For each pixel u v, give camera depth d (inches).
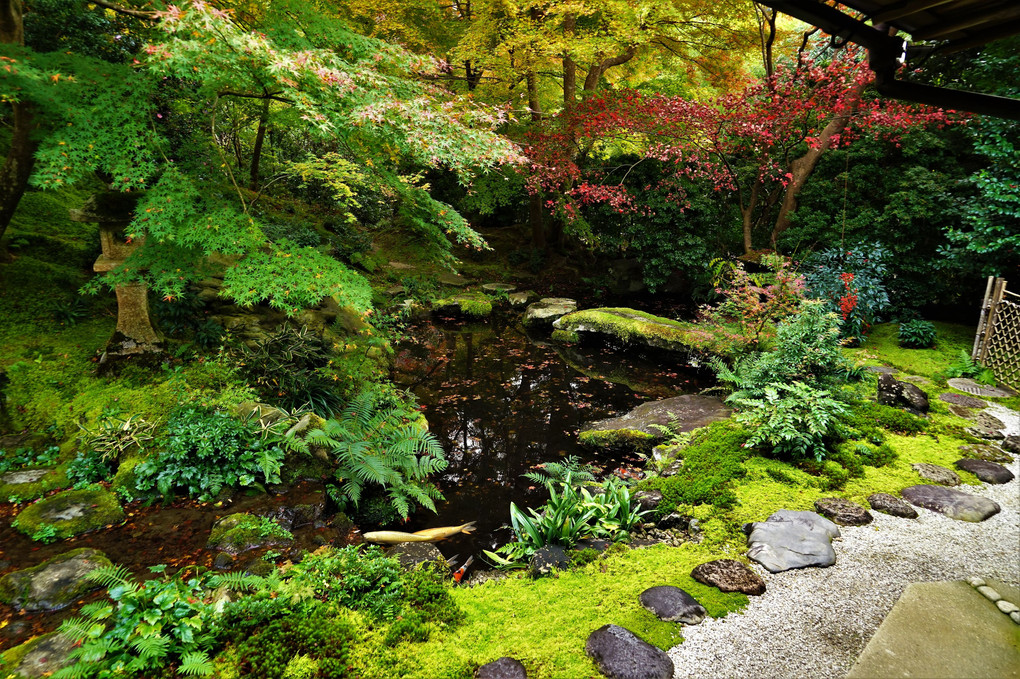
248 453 188.5
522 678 99.3
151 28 193.9
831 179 424.8
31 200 308.5
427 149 173.8
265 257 179.0
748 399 228.5
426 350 380.8
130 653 99.9
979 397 256.1
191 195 168.1
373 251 520.1
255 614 113.4
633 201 506.3
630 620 116.1
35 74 139.6
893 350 323.0
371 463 190.7
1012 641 109.3
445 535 174.6
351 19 368.2
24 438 193.6
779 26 452.1
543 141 407.5
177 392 217.2
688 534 154.8
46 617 124.0
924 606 119.6
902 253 357.1
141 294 233.1
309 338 260.2
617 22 383.6
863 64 339.3
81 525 157.5
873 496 167.6
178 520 165.8
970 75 323.0
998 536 149.3
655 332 369.4
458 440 249.0
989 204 292.4
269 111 269.7
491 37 405.4
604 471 214.5
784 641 110.7
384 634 111.6
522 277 589.6
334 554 144.7
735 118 359.3
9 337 229.5
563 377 335.9
